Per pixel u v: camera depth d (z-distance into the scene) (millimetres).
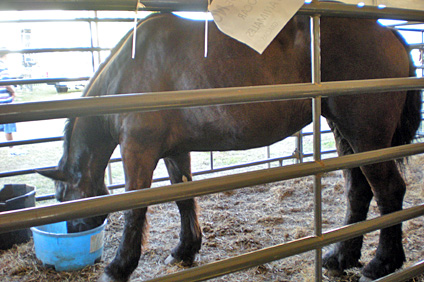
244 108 1770
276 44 1783
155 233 2768
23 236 2691
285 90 906
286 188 3580
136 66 1815
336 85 977
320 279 1045
